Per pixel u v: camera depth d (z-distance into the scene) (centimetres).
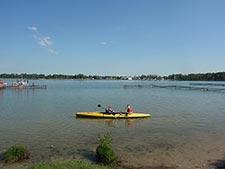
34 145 1875
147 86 14238
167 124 2831
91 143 1953
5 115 3328
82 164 1349
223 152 1752
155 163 1520
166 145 1917
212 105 5016
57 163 1334
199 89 11606
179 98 6700
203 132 2395
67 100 5691
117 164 1492
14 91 8394
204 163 1527
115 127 2634
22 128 2488
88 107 4462
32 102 5091
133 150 1775
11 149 1538
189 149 1816
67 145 1888
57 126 2628
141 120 3094
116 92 9138
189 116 3469
